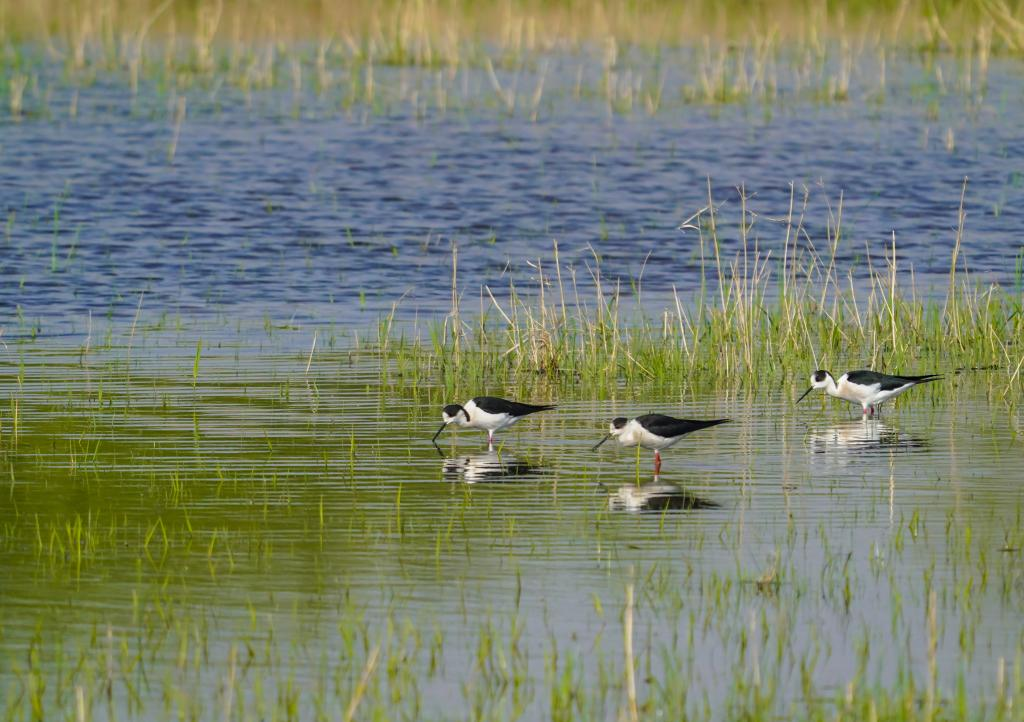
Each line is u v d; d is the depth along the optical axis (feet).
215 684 34.78
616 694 34.32
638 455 52.90
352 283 89.35
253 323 79.36
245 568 41.96
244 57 160.97
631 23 171.22
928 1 170.71
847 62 155.12
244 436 56.80
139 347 73.36
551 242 99.71
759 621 38.17
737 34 167.43
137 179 114.62
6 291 85.87
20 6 172.35
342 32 166.20
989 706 33.35
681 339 73.41
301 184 114.73
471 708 33.60
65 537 44.68
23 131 128.57
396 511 47.34
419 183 115.44
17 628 37.76
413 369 68.95
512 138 129.59
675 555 43.04
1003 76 154.10
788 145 127.03
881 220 104.94
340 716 33.30
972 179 116.06
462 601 39.50
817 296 83.92
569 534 44.98
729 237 100.78
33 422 58.54
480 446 56.03
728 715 33.19
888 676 35.01
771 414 60.90
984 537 44.27
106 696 34.17
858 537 44.47
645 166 120.37
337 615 38.58
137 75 152.76
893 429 58.08
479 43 160.86
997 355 70.54
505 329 77.41
